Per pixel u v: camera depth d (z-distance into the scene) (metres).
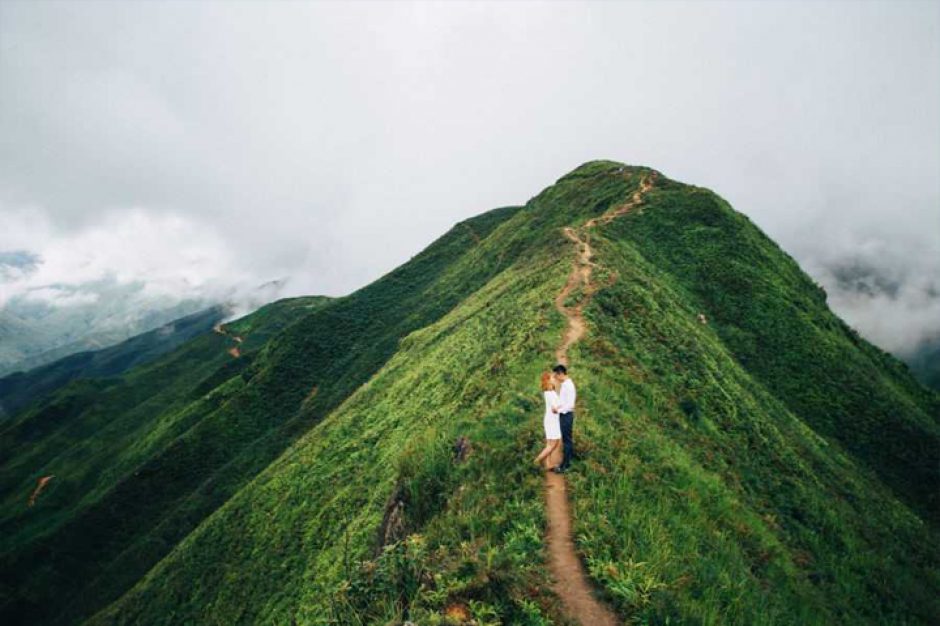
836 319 58.75
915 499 35.75
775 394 41.19
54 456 153.88
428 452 15.80
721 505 14.18
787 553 14.98
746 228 61.56
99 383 189.25
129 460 114.88
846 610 14.95
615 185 86.50
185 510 80.62
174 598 44.59
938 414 52.69
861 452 38.62
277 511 43.91
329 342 113.06
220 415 100.75
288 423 91.94
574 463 12.28
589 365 20.55
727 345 44.66
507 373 22.05
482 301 55.66
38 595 79.69
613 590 8.02
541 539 9.48
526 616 7.18
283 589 32.78
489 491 11.69
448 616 6.82
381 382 55.31
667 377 24.30
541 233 88.06
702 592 9.11
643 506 11.17
